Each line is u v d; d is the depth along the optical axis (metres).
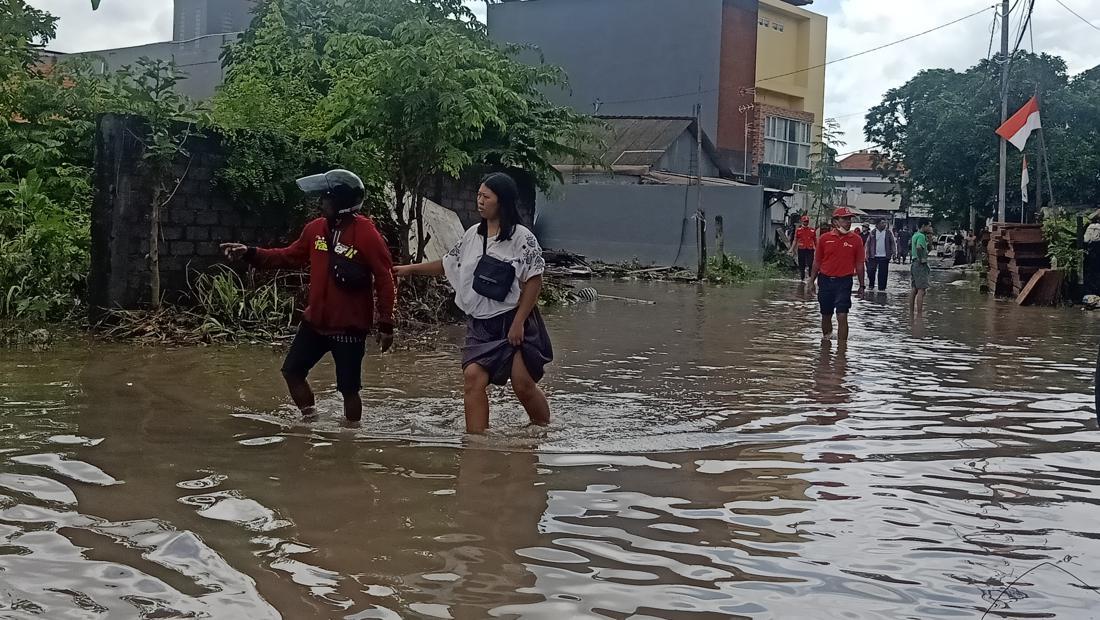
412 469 5.26
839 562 4.02
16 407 6.50
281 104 14.09
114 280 9.83
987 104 37.66
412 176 12.56
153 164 10.01
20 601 3.42
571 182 32.00
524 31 41.53
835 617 3.46
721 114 38.97
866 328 13.94
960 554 4.14
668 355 10.16
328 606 3.45
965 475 5.42
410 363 8.91
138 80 12.55
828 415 7.08
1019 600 3.64
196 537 4.10
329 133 12.41
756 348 11.02
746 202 29.64
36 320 10.10
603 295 18.94
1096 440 6.36
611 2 40.06
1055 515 4.70
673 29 39.09
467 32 17.11
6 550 3.90
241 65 17.30
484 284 6.09
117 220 9.80
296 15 18.12
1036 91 30.12
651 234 30.31
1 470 5.00
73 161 12.38
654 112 39.62
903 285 26.86
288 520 4.36
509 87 15.80
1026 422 6.94
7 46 12.98
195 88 27.69
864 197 66.12
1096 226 18.78
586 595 3.61
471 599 3.55
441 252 14.25
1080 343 12.19
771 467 5.51
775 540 4.27
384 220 13.12
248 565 3.82
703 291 21.34
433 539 4.17
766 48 43.12
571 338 11.45
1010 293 21.23
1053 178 35.84
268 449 5.60
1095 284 18.84
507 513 4.55
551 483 5.06
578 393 7.74
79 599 3.46
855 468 5.53
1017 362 10.27
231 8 29.86
